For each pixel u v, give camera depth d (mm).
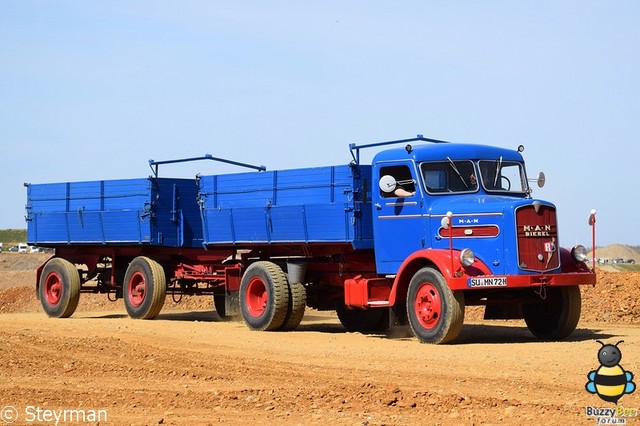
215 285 19641
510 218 14070
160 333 16172
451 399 9523
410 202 15227
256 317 17125
